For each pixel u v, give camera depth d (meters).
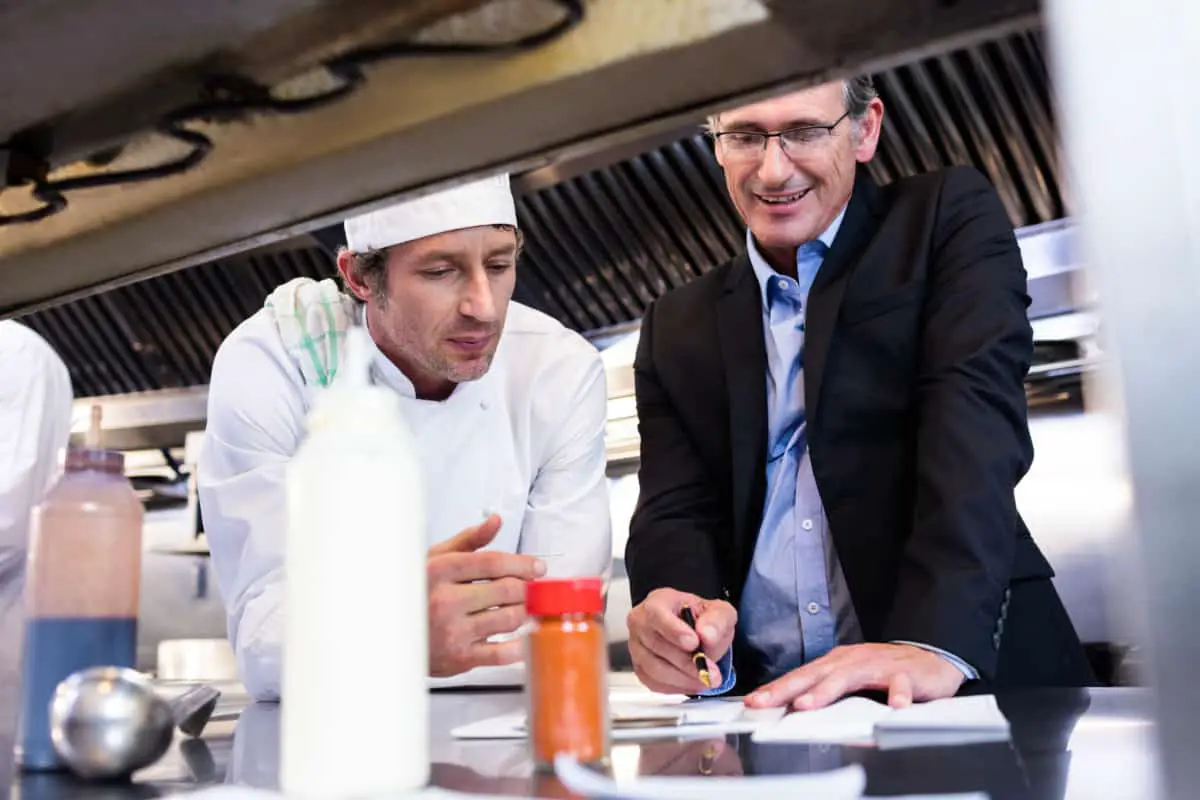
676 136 2.36
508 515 1.76
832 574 1.57
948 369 1.41
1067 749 0.77
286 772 0.59
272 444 1.67
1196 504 0.47
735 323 1.66
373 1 0.70
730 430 1.62
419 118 0.80
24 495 2.65
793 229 1.60
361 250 1.62
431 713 1.24
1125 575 0.49
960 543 1.24
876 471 1.50
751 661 1.63
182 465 3.70
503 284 1.66
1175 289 0.47
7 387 2.68
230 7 0.69
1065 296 2.24
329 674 0.58
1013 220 2.40
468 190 1.56
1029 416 2.60
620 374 2.77
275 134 0.83
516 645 1.28
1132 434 0.48
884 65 0.72
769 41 0.70
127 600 0.85
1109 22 0.48
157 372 3.51
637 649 1.34
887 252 1.57
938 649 1.17
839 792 0.56
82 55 0.73
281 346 1.71
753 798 0.55
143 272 1.05
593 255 2.76
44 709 0.81
